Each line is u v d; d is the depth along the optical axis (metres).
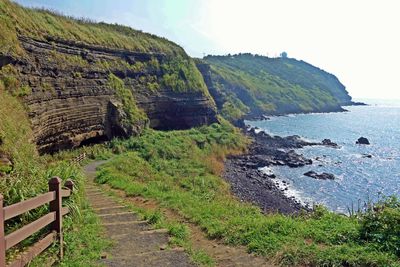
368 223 7.18
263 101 121.19
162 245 7.90
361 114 135.00
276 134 69.44
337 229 7.57
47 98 23.89
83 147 29.53
